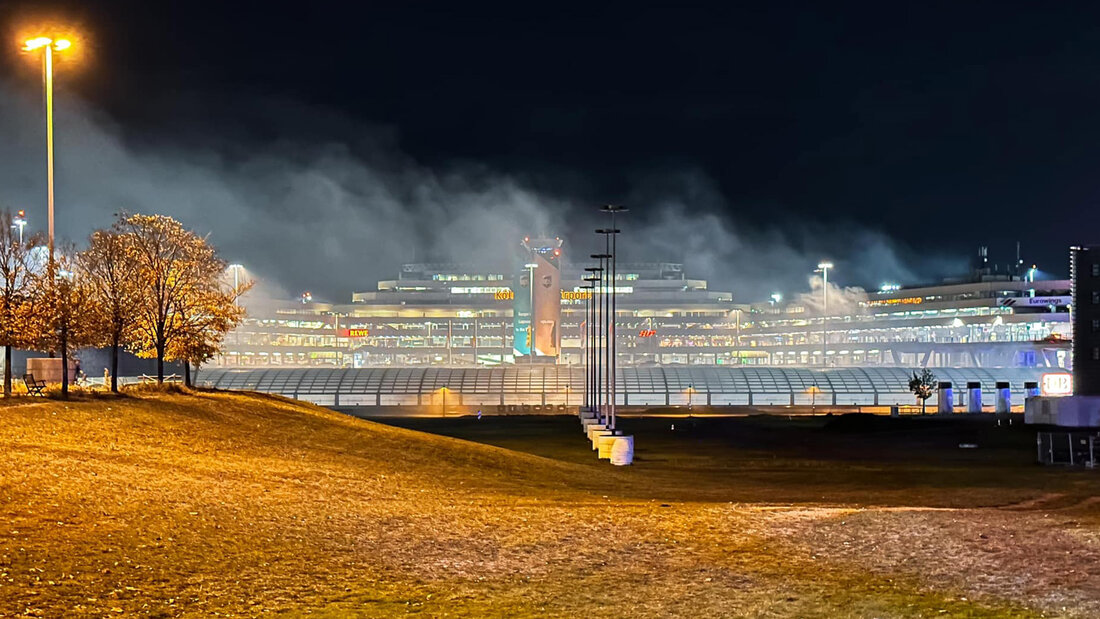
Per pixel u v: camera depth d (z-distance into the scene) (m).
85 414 44.50
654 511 33.53
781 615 20.88
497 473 50.00
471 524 29.75
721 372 152.88
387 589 22.02
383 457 49.47
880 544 27.83
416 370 151.62
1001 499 45.69
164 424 46.91
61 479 28.92
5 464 30.02
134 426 44.69
